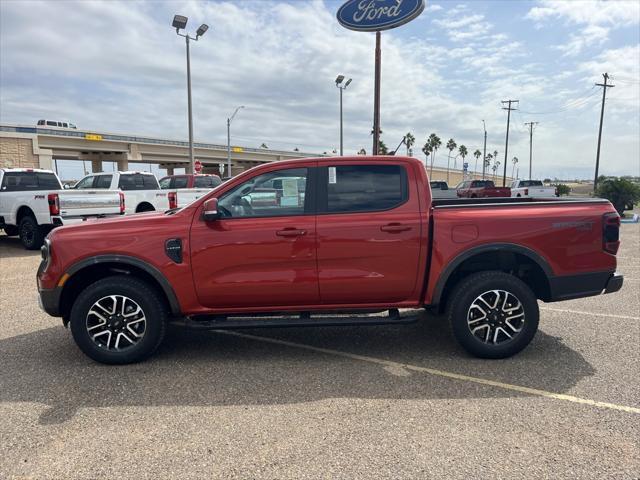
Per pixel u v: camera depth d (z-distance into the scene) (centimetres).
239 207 433
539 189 2981
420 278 433
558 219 430
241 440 305
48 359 449
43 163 3844
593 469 271
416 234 427
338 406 351
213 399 364
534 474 267
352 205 433
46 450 295
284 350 472
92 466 278
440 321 569
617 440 300
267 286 427
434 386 383
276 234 422
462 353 458
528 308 429
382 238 425
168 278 423
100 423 328
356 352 465
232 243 422
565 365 423
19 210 1161
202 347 483
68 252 423
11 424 327
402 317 441
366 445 297
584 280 439
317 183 434
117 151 5231
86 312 424
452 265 427
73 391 379
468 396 365
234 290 427
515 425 320
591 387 378
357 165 437
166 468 275
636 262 967
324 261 426
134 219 439
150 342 431
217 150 6322
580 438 303
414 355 455
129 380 400
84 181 1400
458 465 276
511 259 460
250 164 7338
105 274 457
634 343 477
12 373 416
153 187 1398
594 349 462
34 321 571
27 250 1162
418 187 436
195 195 1447
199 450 294
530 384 385
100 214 1143
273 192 434
